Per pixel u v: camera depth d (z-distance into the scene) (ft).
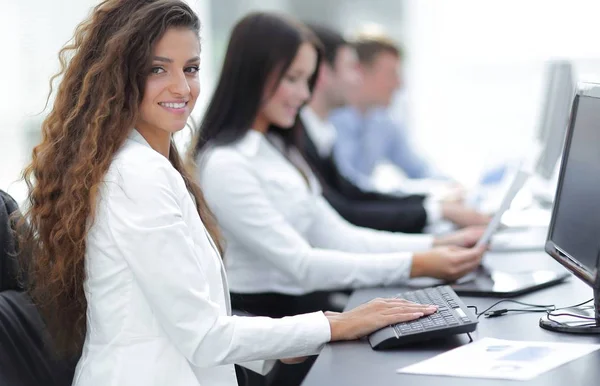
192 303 5.95
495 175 13.41
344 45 14.76
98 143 6.19
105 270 6.08
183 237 6.00
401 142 17.10
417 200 13.11
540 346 5.81
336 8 23.65
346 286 8.53
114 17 6.44
